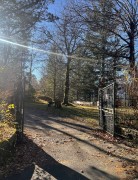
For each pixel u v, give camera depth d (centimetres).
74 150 973
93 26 2202
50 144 1064
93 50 2309
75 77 5344
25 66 3594
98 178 684
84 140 1159
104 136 1260
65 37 3403
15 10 2195
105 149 991
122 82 1223
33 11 2308
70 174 713
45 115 2245
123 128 1192
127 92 1130
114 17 2164
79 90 5653
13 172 716
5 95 905
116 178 682
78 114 2322
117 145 1058
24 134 1240
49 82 6112
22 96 1102
